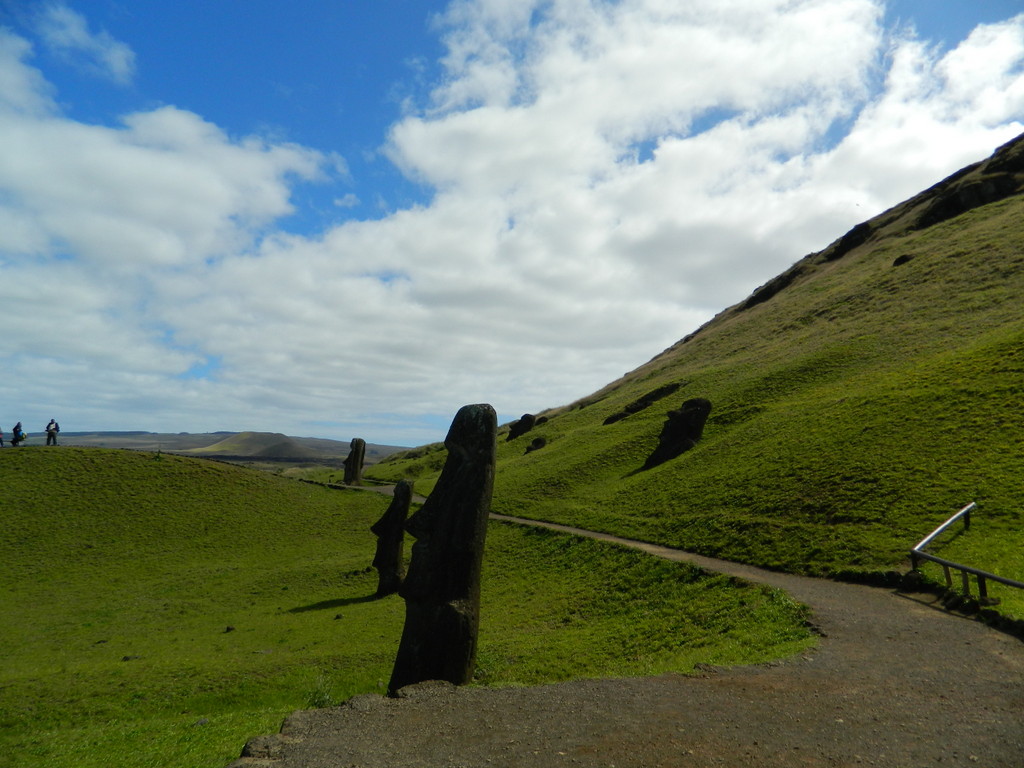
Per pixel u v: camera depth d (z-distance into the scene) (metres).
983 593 18.58
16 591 40.38
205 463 68.94
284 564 46.09
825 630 17.28
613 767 9.05
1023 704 11.27
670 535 35.81
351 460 74.56
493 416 17.75
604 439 72.19
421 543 17.08
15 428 68.19
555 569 35.16
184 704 19.84
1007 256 75.31
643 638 21.67
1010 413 35.06
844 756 9.30
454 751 9.75
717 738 10.05
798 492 34.62
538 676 18.94
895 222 118.00
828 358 67.62
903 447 35.53
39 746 15.76
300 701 19.80
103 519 54.19
